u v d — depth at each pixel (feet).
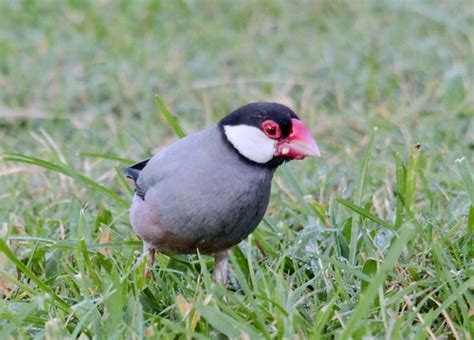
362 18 57.82
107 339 24.67
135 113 47.75
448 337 25.26
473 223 29.32
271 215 34.63
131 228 33.45
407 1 59.77
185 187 27.17
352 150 41.19
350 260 29.58
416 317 26.12
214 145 27.43
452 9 58.44
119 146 42.55
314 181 37.24
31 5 59.88
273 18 59.00
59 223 33.12
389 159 39.63
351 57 52.60
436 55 51.90
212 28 56.24
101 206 33.94
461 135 42.22
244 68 51.60
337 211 33.68
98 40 55.62
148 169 28.32
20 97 49.57
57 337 24.09
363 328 24.32
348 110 46.32
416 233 29.40
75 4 59.88
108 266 28.94
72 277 27.50
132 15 58.39
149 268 28.63
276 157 27.43
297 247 30.19
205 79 50.96
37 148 43.09
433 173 36.52
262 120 27.17
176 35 56.34
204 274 26.35
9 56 53.47
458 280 26.55
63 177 37.83
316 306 26.78
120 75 50.72
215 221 27.37
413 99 47.09
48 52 53.78
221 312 25.12
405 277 28.17
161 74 51.01
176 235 27.84
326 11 60.03
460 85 46.44
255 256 30.66
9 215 34.37
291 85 49.21
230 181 27.14
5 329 24.49
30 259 29.63
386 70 50.83
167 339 24.31
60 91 49.98
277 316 24.59
